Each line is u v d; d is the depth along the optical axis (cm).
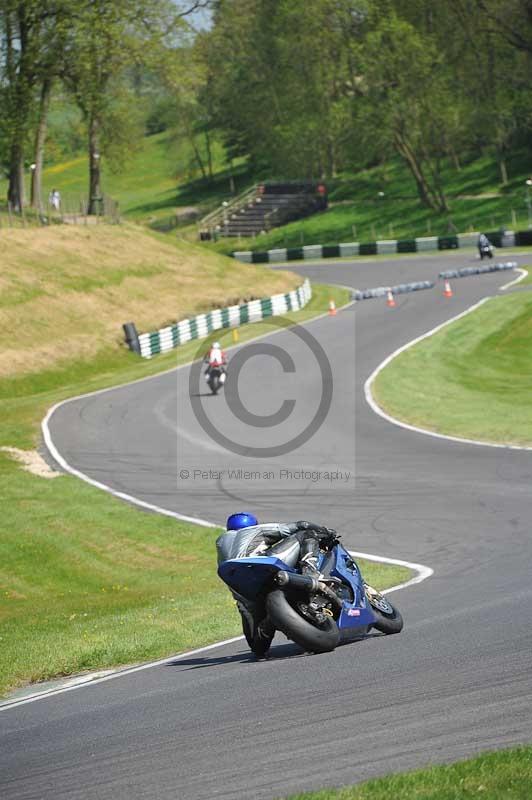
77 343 13788
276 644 2961
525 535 4644
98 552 5538
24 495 6862
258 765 1688
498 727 1731
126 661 3034
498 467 6419
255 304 15600
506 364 10731
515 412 8369
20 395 12169
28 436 8894
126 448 8169
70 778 1766
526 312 12875
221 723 1986
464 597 3350
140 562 5312
